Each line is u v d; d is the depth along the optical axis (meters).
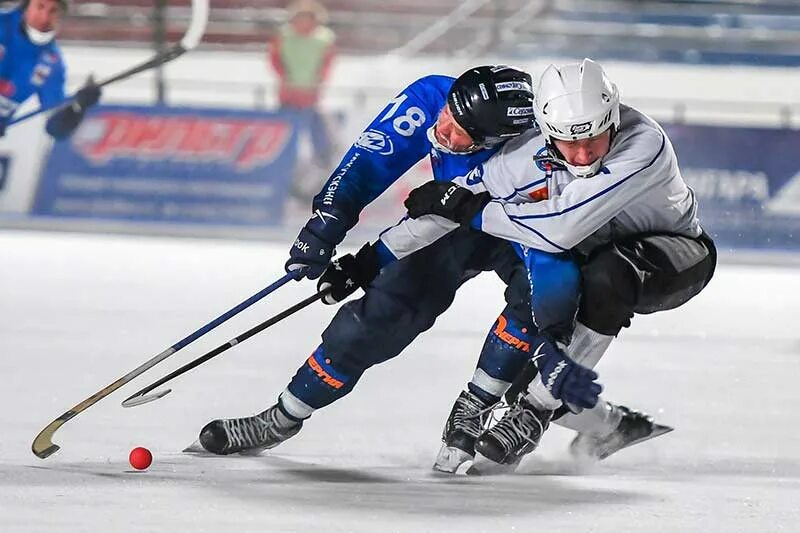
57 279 29.27
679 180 12.04
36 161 39.66
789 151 38.12
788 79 46.59
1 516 9.30
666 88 46.16
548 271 11.34
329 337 12.19
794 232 38.00
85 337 20.92
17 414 14.34
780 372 19.47
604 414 12.64
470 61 47.44
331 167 39.41
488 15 48.62
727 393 17.39
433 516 9.67
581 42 48.16
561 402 11.83
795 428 14.95
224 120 39.50
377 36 48.66
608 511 10.09
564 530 9.33
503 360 12.07
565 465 12.59
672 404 16.44
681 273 11.89
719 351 21.73
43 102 31.11
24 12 30.22
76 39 47.66
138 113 39.62
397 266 12.12
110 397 15.65
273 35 48.22
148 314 24.11
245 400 15.72
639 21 48.62
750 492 11.13
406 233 11.97
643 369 19.44
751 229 38.03
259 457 12.42
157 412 14.77
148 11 47.97
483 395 12.19
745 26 48.59
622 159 11.24
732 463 12.80
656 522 9.71
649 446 13.72
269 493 10.45
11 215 39.72
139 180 39.59
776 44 47.72
